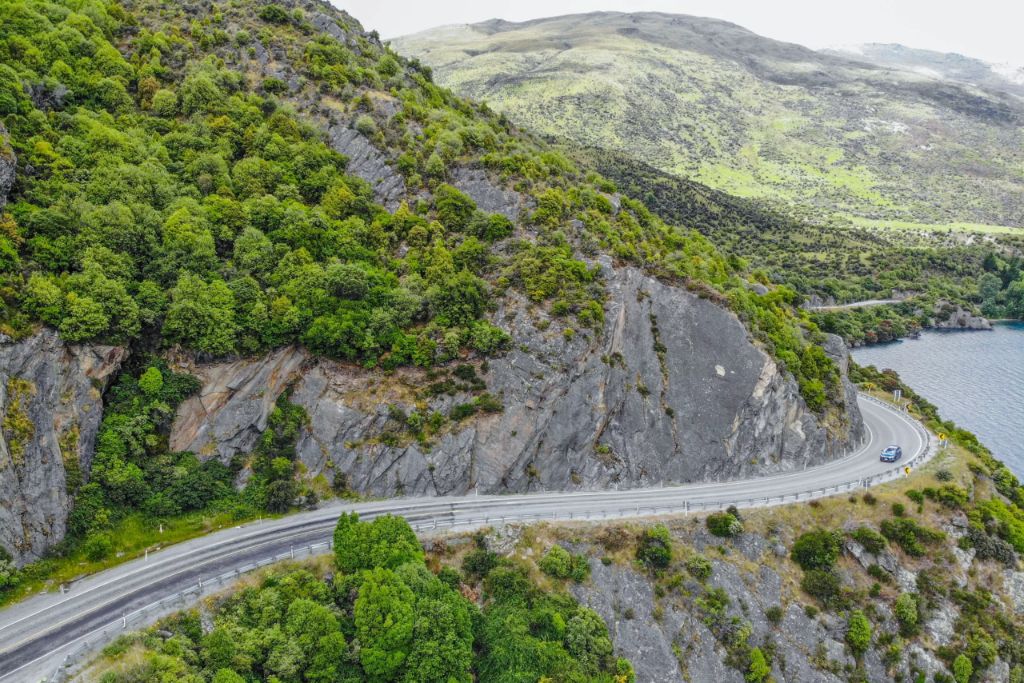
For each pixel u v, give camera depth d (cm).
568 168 10288
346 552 5425
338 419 6688
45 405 5369
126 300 5978
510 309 7375
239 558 5488
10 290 5397
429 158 8625
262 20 10088
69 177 6569
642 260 8212
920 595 6375
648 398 7544
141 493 5722
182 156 7581
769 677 5862
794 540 6600
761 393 7712
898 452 8044
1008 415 11888
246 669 4575
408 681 4831
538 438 7019
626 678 5556
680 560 6291
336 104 9088
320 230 7369
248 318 6512
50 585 5012
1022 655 6366
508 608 5656
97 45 8231
